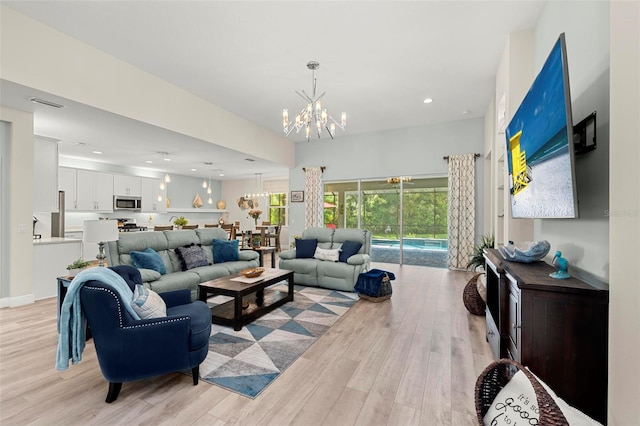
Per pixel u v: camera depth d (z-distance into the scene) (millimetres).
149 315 1994
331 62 3656
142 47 3352
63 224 5398
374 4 2648
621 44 1166
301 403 1816
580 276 1877
